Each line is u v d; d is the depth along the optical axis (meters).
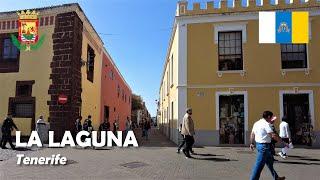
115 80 34.59
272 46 19.28
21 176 10.08
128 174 10.52
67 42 19.88
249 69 19.27
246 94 19.14
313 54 18.95
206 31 19.81
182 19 20.06
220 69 19.67
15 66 20.44
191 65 19.75
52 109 19.55
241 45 19.59
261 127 8.70
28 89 20.09
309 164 12.52
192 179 9.86
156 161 12.90
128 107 49.25
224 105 19.59
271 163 8.66
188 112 14.06
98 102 26.22
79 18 20.80
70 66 19.69
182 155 14.59
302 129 18.95
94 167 11.60
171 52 25.89
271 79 19.09
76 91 20.23
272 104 18.95
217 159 13.47
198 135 19.23
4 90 20.38
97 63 25.84
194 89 19.59
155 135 34.25
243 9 19.58
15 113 20.14
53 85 19.73
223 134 19.41
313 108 18.64
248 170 11.21
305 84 18.81
